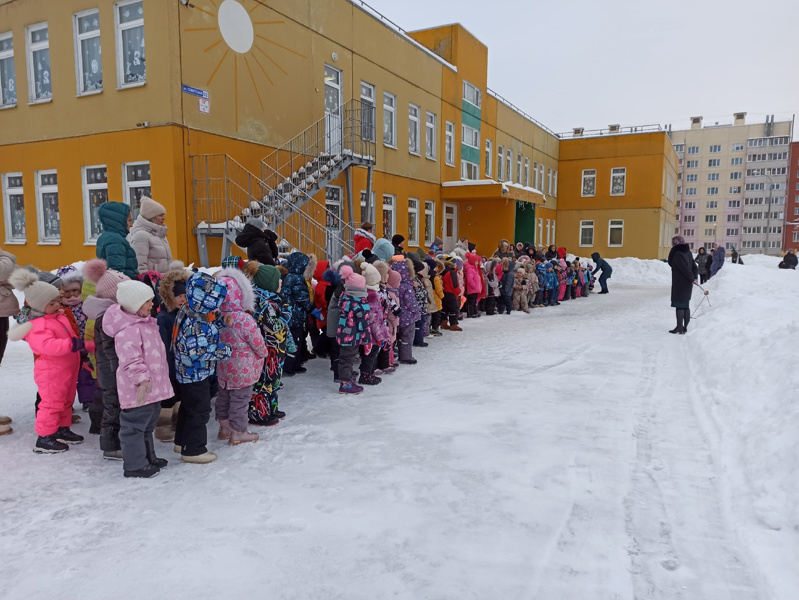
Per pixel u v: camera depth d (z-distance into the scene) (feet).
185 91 35.32
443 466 12.30
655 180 116.16
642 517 9.95
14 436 14.37
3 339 15.64
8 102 42.37
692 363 22.80
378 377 20.22
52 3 38.34
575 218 123.85
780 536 8.77
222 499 10.73
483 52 83.51
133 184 37.27
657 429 14.75
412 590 7.80
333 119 50.16
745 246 304.71
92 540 9.15
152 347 11.77
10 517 9.97
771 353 16.60
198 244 36.50
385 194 60.29
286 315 15.90
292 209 39.70
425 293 26.94
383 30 57.77
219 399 14.15
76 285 14.82
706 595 7.71
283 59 43.75
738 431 13.29
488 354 25.80
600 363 23.56
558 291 50.70
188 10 35.32
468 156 80.64
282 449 13.48
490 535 9.33
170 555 8.68
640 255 118.42
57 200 40.81
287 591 7.77
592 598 7.64
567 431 14.61
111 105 36.81
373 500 10.65
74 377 13.53
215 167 37.73
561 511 10.18
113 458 12.91
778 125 295.69
